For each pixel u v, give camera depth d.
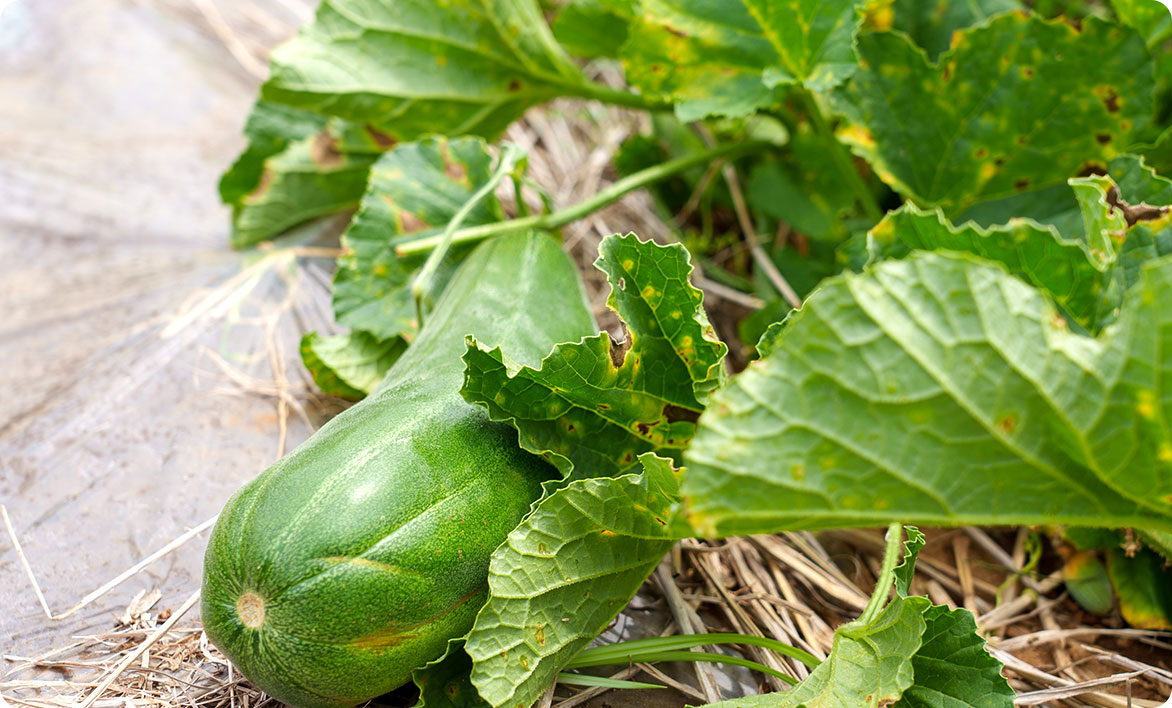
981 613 0.75
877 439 0.55
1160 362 0.54
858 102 0.76
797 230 0.89
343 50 0.83
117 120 1.09
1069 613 0.75
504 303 0.71
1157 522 0.57
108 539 0.71
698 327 0.64
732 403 0.55
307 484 0.60
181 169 1.03
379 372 0.76
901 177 0.77
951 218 0.78
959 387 0.55
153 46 1.20
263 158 0.88
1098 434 0.55
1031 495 0.56
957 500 0.56
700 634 0.67
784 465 0.55
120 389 0.79
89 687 0.65
